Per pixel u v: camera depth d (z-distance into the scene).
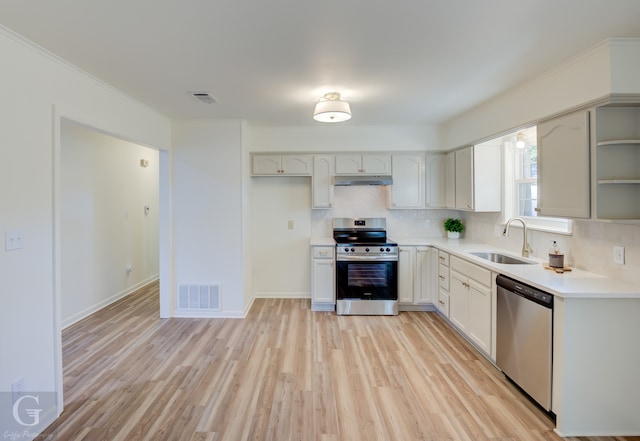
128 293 5.10
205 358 3.02
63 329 3.70
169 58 2.29
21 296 1.97
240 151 4.02
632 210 2.12
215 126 4.02
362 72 2.55
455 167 4.20
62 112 2.30
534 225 3.31
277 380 2.65
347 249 4.17
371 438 2.01
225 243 4.07
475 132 3.61
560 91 2.39
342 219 4.78
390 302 4.18
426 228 4.83
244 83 2.78
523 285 2.40
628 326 2.05
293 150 4.46
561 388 2.06
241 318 4.05
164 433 2.04
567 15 1.76
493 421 2.17
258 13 1.74
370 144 4.46
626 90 2.00
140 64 2.38
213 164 4.03
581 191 2.22
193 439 1.99
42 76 2.13
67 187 3.84
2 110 1.86
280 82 2.76
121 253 4.91
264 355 3.08
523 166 3.59
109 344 3.31
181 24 1.84
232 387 2.55
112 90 2.88
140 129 3.36
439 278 4.03
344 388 2.54
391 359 3.01
